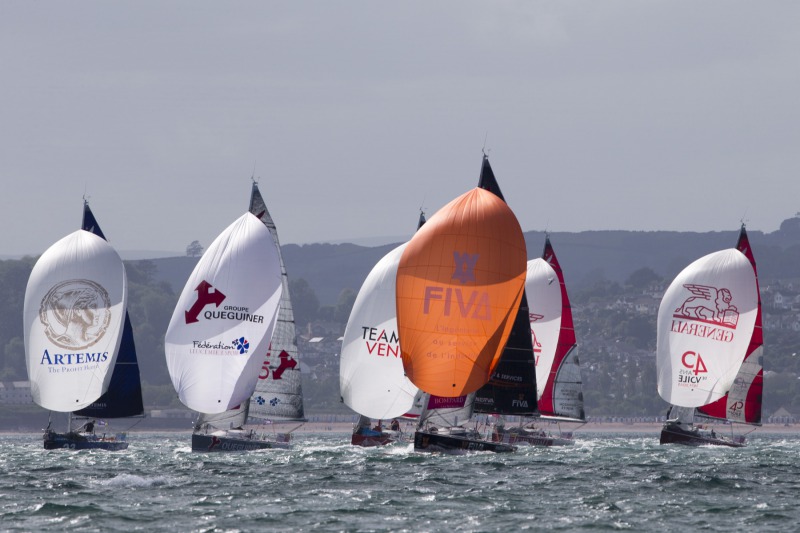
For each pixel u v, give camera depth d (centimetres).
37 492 19162
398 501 17938
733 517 16625
